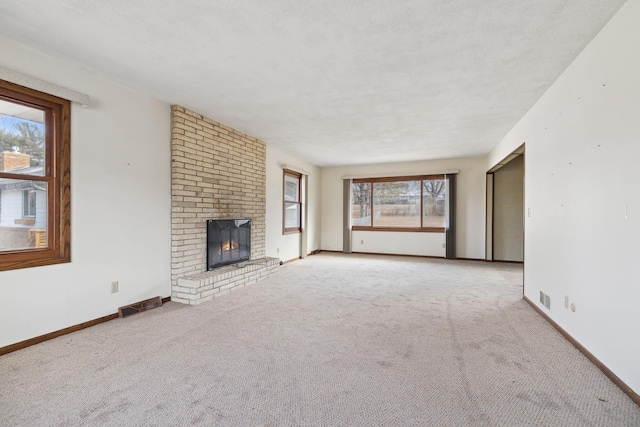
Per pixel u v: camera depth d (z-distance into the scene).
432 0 1.82
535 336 2.61
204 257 4.07
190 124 3.82
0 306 2.25
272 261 5.05
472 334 2.65
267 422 1.54
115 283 3.04
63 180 2.62
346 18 2.00
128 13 1.96
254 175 5.14
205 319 3.02
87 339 2.53
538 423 1.54
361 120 4.14
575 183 2.45
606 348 2.01
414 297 3.80
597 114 2.14
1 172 2.32
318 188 7.92
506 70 2.69
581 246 2.35
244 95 3.33
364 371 2.04
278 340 2.52
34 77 2.39
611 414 1.61
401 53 2.43
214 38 2.25
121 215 3.10
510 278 4.90
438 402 1.71
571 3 1.83
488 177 6.53
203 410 1.63
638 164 1.72
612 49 1.97
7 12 1.95
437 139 5.11
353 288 4.25
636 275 1.73
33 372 2.00
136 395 1.76
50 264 2.53
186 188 3.79
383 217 7.55
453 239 6.77
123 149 3.12
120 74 2.85
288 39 2.25
